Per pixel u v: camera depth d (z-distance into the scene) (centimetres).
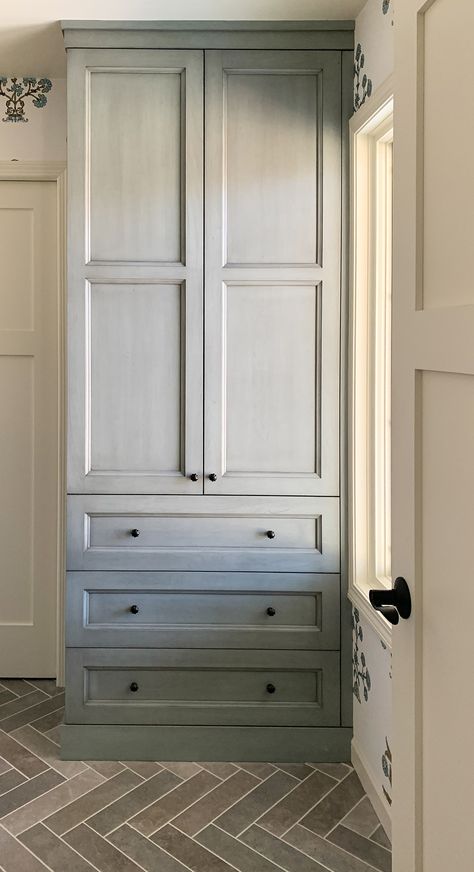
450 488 92
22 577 320
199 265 251
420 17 100
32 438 317
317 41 247
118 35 247
